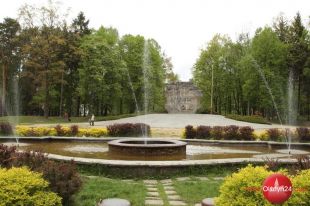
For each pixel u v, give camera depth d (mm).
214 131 20094
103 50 47688
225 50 55000
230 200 5172
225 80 55094
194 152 14555
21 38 42969
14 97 48344
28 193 5418
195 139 18719
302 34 50406
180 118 46000
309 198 5230
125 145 13148
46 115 44219
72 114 60750
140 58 53188
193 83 60031
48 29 42938
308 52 48750
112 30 56062
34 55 42844
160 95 55438
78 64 49656
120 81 50781
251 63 47562
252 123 41625
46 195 5605
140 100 55375
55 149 14797
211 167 10469
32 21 42312
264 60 48062
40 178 5879
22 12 41875
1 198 5137
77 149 14820
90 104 50438
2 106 46719
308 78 49812
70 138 17656
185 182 9156
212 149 15758
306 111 57406
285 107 48875
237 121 43500
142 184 8984
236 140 19156
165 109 60625
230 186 5270
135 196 7672
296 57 48656
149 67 53875
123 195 7734
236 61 53594
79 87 47656
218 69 55625
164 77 61281
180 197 7797
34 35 42469
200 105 59688
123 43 53875
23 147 15344
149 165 9977
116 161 10172
